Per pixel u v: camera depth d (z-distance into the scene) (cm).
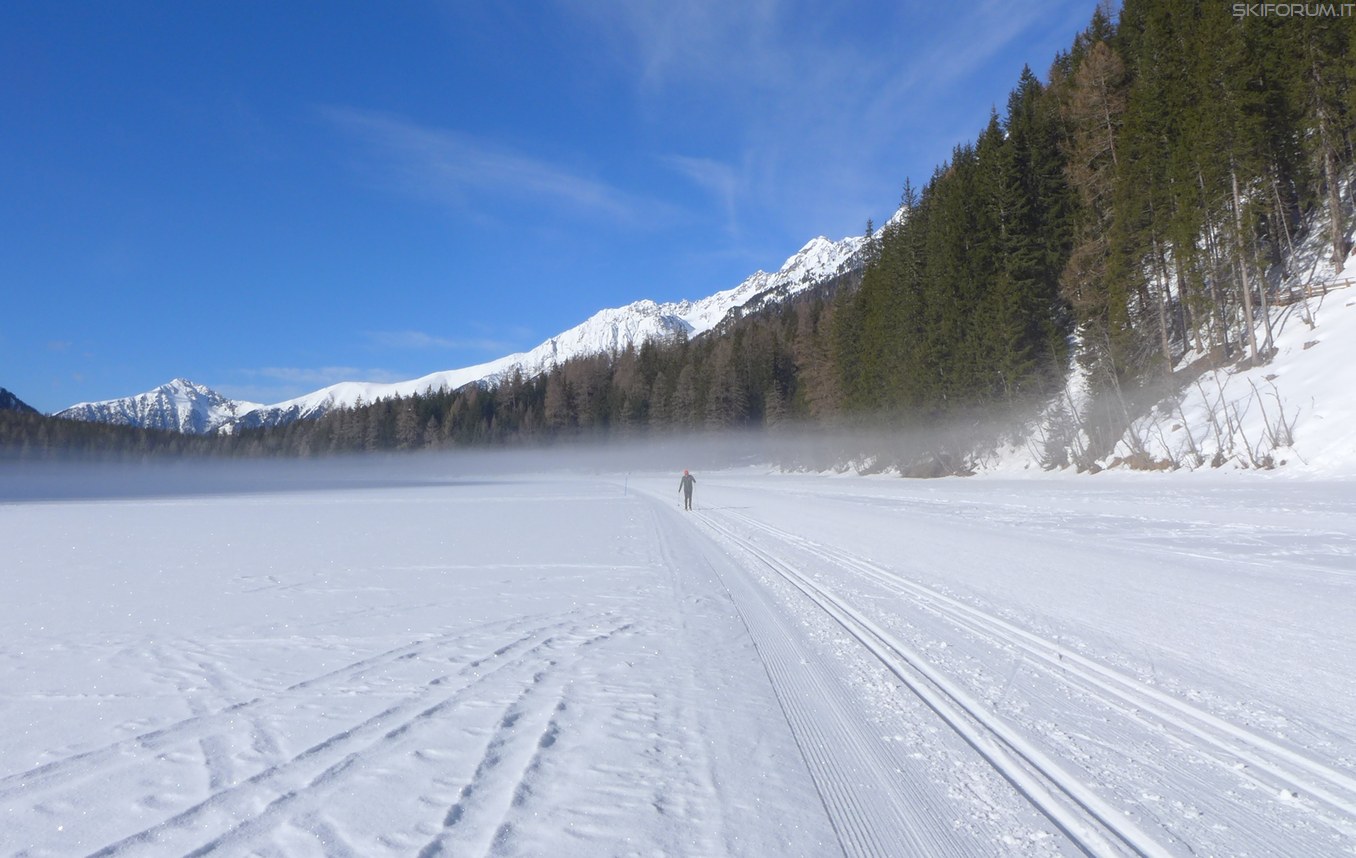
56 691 548
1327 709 457
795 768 389
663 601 888
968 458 4347
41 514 2952
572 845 306
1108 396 3362
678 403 9344
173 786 371
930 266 4919
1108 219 3866
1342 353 2552
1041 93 5372
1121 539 1305
